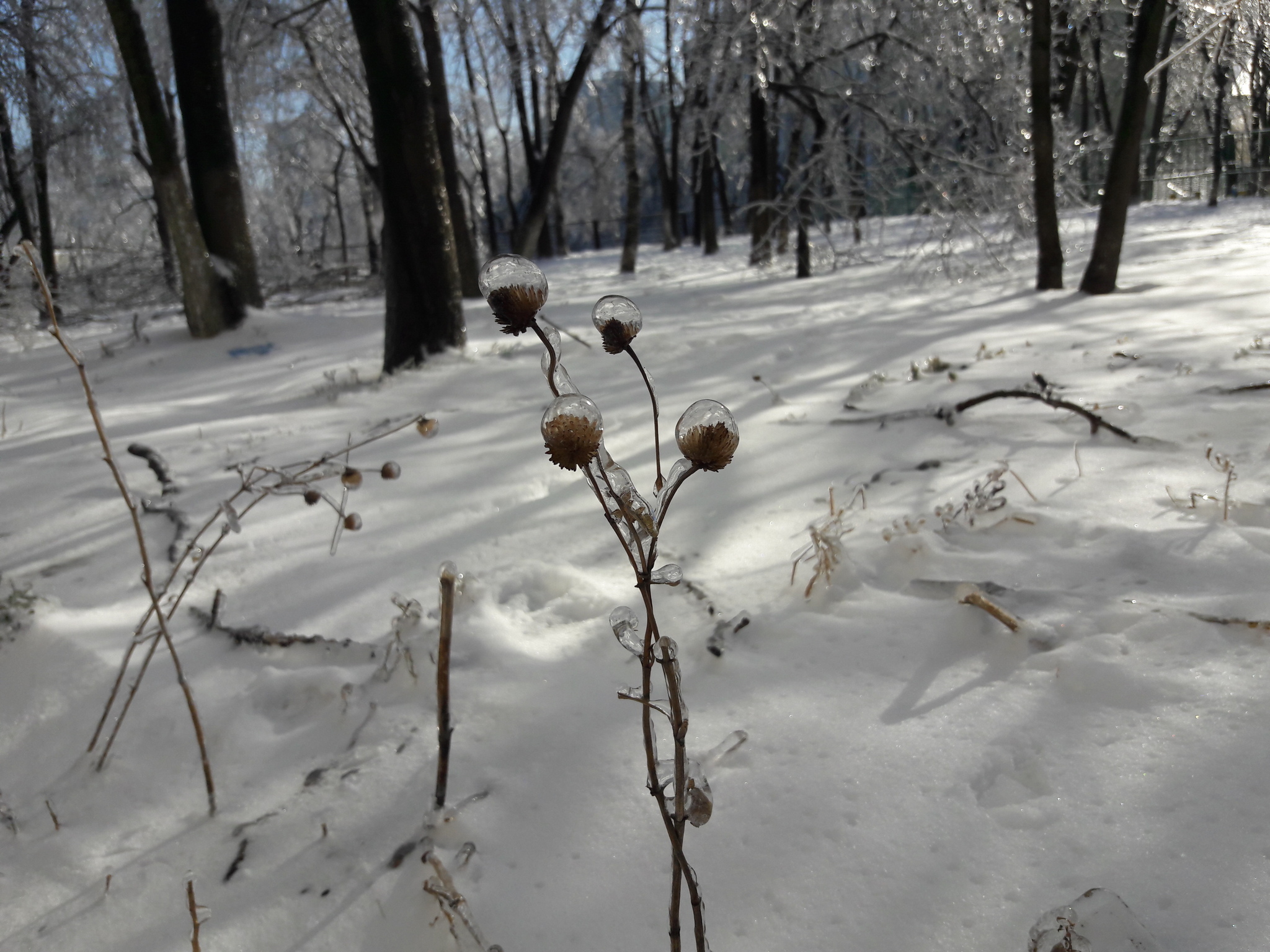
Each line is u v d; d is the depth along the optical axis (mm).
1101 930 1278
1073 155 12664
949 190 11945
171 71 17859
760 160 16984
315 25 16500
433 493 3818
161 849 1812
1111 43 23594
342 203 40594
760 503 3250
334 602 2797
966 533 2717
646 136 35812
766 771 1785
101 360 10047
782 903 1486
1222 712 1732
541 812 1777
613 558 2910
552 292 15812
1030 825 1557
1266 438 3186
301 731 2158
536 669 2264
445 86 15414
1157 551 2416
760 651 2229
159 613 1950
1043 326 6633
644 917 1509
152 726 2229
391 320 7848
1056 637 2049
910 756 1763
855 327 7758
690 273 17875
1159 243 12656
